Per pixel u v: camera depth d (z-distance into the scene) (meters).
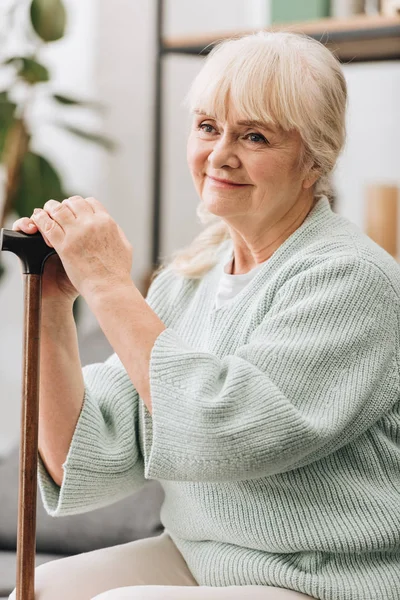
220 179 1.60
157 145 3.38
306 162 1.60
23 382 1.54
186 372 1.43
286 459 1.40
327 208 1.68
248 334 1.59
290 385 1.44
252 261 1.73
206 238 1.85
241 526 1.57
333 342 1.46
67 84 4.04
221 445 1.39
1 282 3.71
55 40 3.49
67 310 1.68
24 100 3.62
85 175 4.09
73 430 1.67
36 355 1.54
